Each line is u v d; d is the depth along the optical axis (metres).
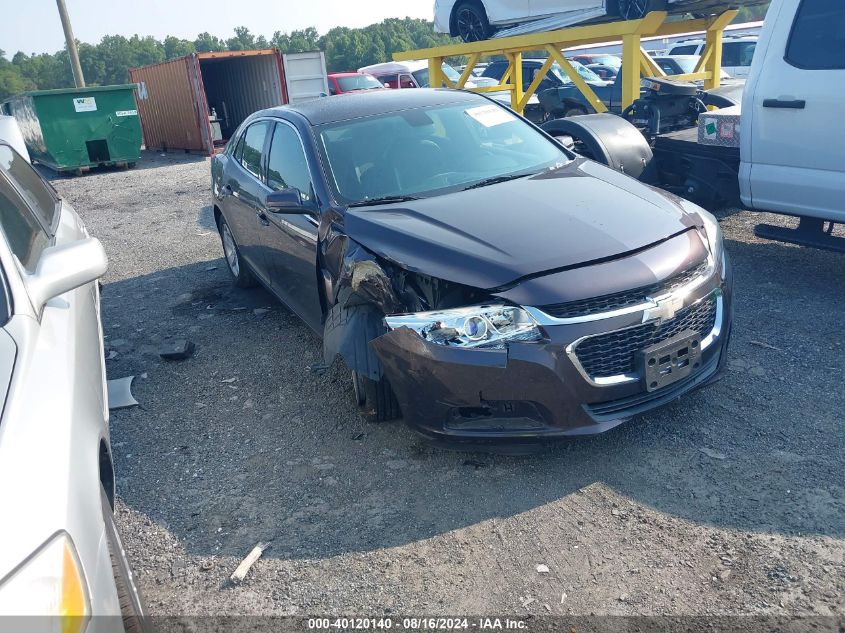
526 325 3.19
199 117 17.70
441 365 3.26
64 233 4.12
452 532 3.13
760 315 5.05
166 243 8.95
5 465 1.79
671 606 2.64
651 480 3.36
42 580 1.66
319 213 4.24
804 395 3.97
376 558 3.02
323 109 5.01
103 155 16.55
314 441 3.96
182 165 16.69
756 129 5.48
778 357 4.41
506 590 2.79
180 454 3.97
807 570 2.74
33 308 2.44
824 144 5.04
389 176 4.42
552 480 3.43
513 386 3.22
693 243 3.64
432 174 4.46
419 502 3.36
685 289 3.47
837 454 3.43
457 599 2.76
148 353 5.43
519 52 9.57
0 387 2.00
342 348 3.61
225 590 2.91
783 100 5.22
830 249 5.25
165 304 6.54
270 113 5.48
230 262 6.77
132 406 4.57
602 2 8.48
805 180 5.23
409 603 2.76
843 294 5.31
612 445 3.67
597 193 4.05
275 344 5.36
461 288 3.38
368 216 3.95
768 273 5.88
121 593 2.09
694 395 4.06
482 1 10.35
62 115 15.82
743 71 17.39
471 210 3.84
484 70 19.22
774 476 3.31
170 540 3.25
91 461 2.12
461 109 5.08
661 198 4.09
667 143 6.59
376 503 3.38
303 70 18.91
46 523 1.75
